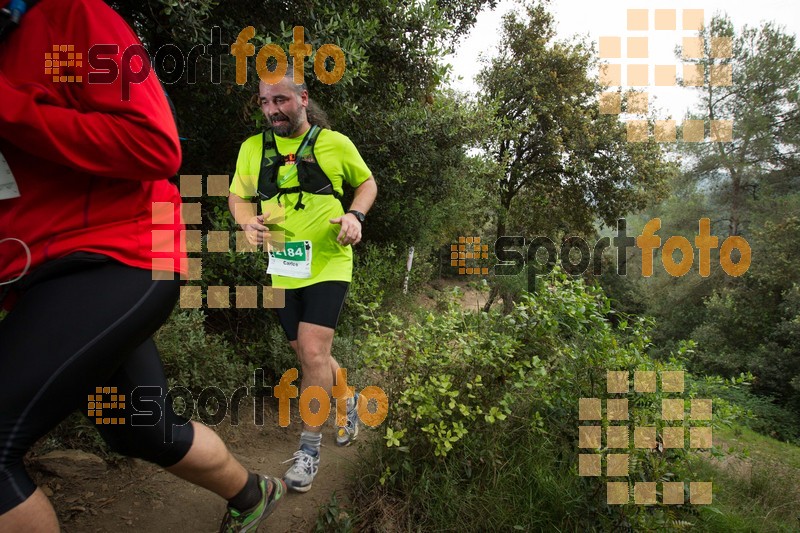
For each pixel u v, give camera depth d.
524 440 2.54
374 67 5.22
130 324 1.24
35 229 1.20
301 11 3.90
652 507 2.30
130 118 1.16
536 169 21.55
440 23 5.06
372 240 8.23
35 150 1.10
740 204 27.14
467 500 2.22
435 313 2.80
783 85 24.77
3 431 1.10
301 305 2.49
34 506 1.14
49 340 1.15
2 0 1.16
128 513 2.10
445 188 8.45
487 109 8.48
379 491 2.29
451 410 2.29
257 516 1.81
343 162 2.44
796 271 22.25
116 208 1.27
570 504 2.26
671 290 27.16
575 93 20.95
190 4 3.01
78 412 2.39
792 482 3.92
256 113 3.80
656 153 21.27
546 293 2.61
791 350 20.88
